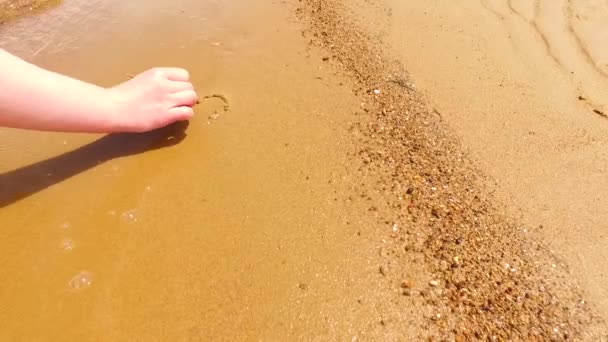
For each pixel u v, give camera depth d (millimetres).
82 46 559
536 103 479
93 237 365
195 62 530
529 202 388
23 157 426
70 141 441
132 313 318
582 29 575
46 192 397
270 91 491
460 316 315
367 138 441
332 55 540
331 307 319
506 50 547
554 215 378
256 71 518
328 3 628
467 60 533
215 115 464
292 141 438
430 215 375
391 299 323
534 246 357
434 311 318
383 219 372
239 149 432
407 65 525
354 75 512
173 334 307
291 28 583
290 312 317
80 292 330
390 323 311
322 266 342
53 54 547
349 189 396
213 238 362
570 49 546
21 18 613
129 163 419
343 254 349
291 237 361
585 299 326
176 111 437
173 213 380
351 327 309
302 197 390
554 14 601
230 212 380
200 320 314
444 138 442
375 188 396
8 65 371
